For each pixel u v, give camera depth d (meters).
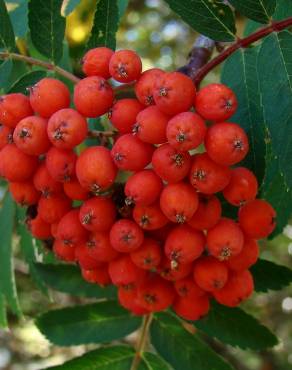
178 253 0.18
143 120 0.16
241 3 0.18
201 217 0.17
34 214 0.20
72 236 0.18
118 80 0.18
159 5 0.59
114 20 0.20
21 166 0.18
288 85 0.17
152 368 0.22
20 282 0.57
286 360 0.57
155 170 0.17
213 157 0.16
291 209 0.22
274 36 0.18
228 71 0.19
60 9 0.20
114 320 0.24
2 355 0.65
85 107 0.17
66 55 0.25
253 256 0.19
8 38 0.20
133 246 0.18
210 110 0.16
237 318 0.22
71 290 0.24
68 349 0.65
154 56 0.62
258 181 0.18
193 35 0.60
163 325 0.23
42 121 0.17
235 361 0.51
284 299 0.59
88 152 0.17
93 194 0.18
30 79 0.20
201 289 0.19
